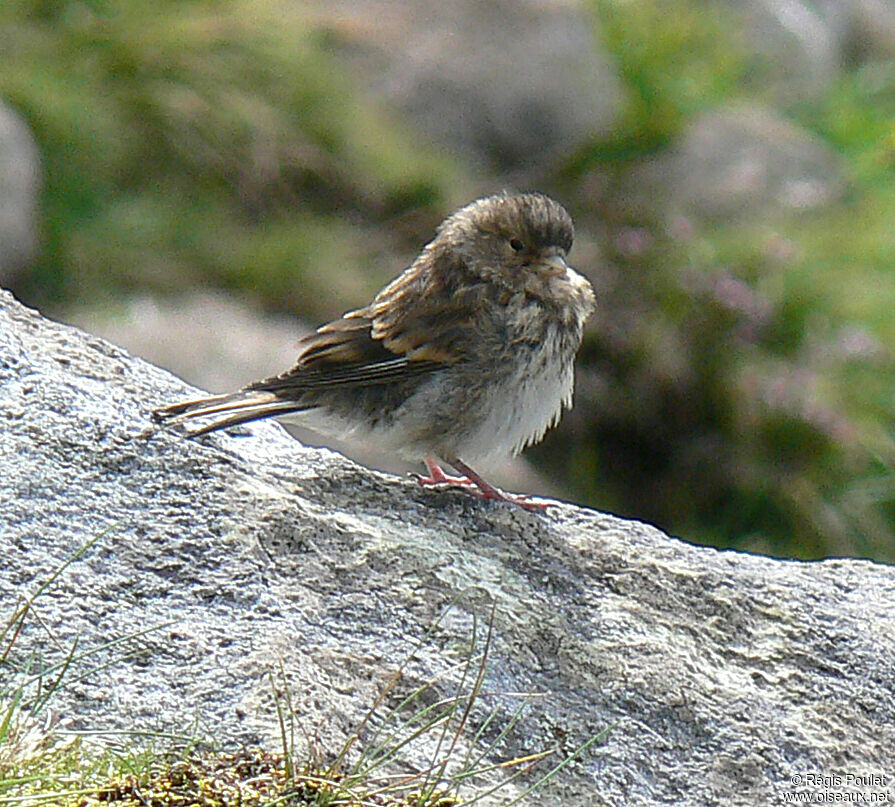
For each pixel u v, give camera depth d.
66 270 18.62
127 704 7.16
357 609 8.15
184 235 19.45
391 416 9.97
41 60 20.08
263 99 21.06
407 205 21.39
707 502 20.28
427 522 9.22
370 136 21.62
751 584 9.31
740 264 21.94
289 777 6.68
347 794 6.62
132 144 20.02
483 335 9.83
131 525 8.30
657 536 9.69
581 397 20.27
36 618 7.57
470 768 7.18
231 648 7.61
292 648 7.70
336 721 7.28
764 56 29.09
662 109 25.03
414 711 7.60
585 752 7.80
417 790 6.78
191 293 18.92
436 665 7.92
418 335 9.83
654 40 25.88
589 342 20.56
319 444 15.88
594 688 8.17
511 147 23.91
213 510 8.49
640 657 8.41
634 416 20.36
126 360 9.96
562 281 10.05
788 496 20.11
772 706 8.44
